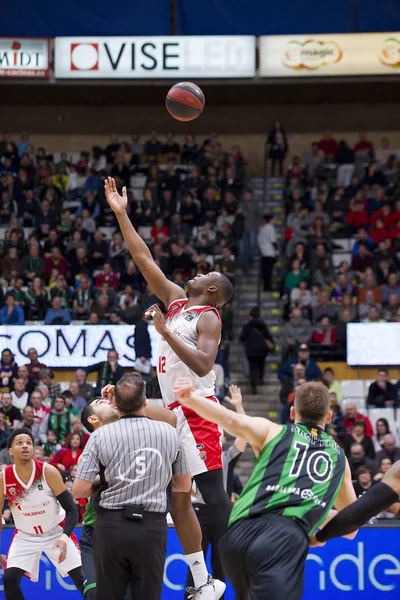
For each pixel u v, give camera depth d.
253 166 27.77
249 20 24.20
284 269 22.30
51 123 28.06
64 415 14.78
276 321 21.31
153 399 16.91
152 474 6.02
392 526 10.06
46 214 23.05
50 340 19.11
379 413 17.00
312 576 9.99
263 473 5.38
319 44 24.05
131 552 5.92
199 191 23.80
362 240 21.62
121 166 24.75
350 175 24.92
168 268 21.03
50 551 8.63
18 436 8.36
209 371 6.13
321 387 5.67
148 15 24.22
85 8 24.17
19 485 8.41
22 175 24.08
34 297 20.05
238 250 22.39
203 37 24.08
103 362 16.70
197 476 6.57
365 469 12.30
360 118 27.86
